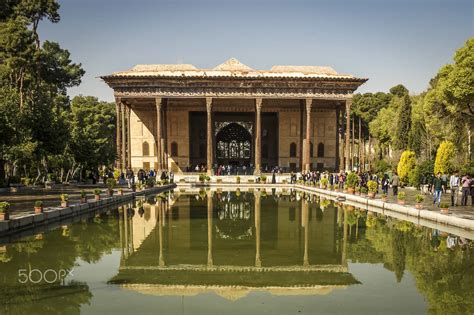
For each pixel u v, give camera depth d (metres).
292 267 11.38
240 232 16.36
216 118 68.50
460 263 11.54
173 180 50.88
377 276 10.51
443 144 32.19
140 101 62.72
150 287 9.72
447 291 9.31
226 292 9.44
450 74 30.30
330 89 57.00
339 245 13.95
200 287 9.77
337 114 63.97
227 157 70.25
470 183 21.55
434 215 18.48
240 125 69.38
